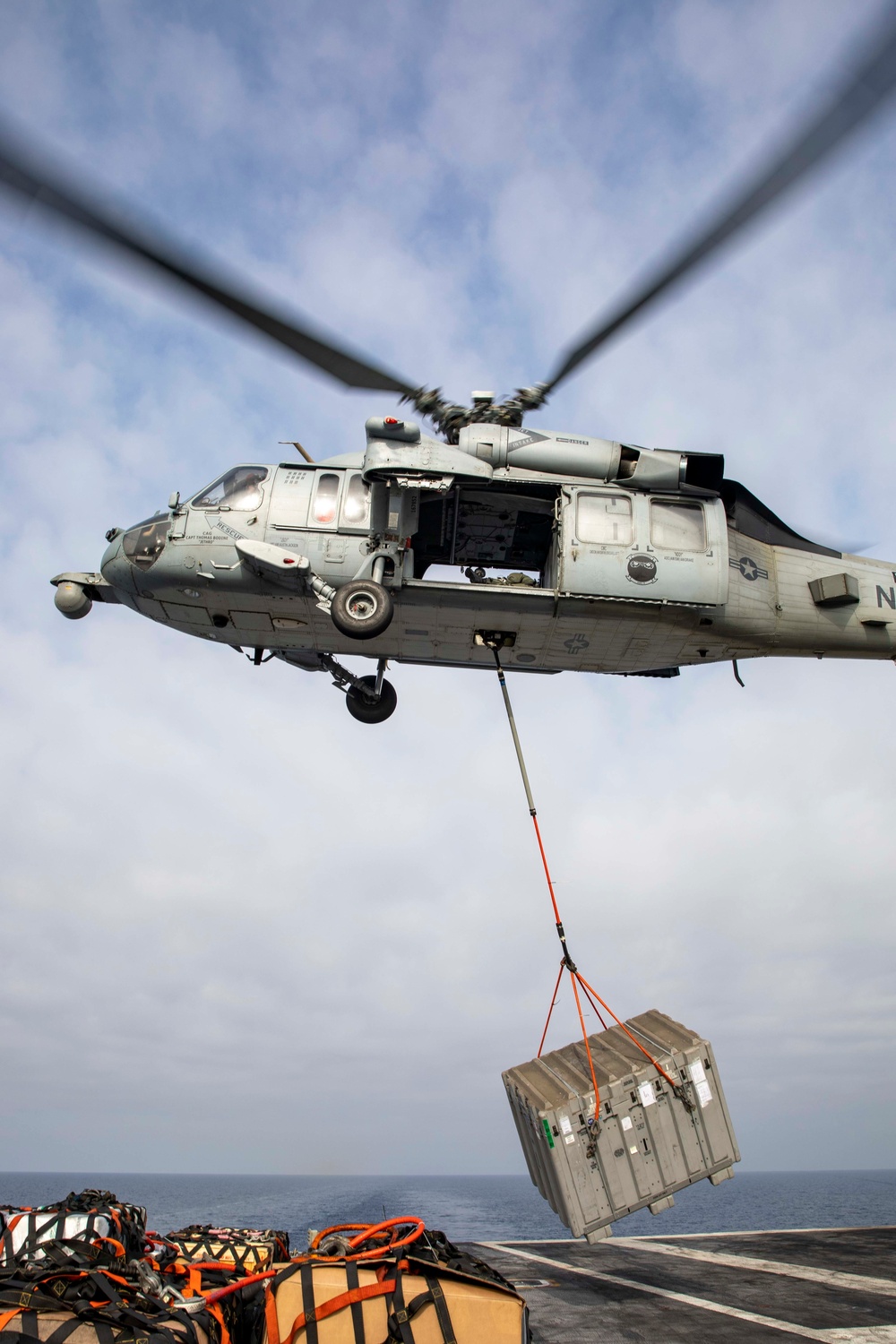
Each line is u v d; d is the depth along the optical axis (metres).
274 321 9.89
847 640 14.05
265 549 12.45
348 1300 4.49
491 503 13.40
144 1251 6.35
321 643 13.86
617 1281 9.94
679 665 14.29
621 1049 9.48
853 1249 12.20
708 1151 8.44
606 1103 8.45
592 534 12.63
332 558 12.73
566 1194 8.17
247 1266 6.18
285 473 13.28
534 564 15.25
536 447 12.62
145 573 13.33
